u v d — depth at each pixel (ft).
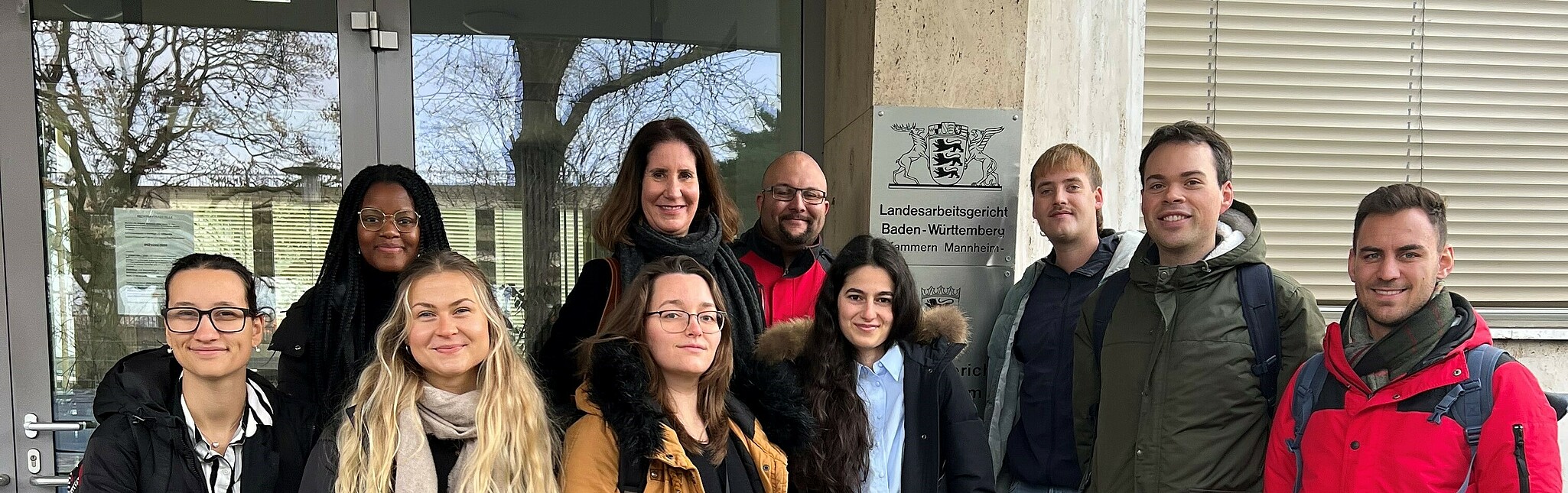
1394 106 13.29
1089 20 11.77
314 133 10.81
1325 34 13.11
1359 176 13.29
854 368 7.36
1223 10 12.94
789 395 6.88
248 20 10.64
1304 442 6.52
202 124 10.62
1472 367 5.86
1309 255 13.29
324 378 7.47
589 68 11.52
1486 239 13.55
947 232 10.21
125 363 6.27
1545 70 13.43
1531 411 5.65
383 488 5.71
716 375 6.59
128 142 10.50
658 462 6.05
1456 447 5.81
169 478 5.85
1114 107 11.87
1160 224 7.33
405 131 11.02
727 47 11.87
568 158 11.51
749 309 8.27
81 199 10.44
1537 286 13.64
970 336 10.20
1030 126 11.62
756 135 12.00
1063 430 8.32
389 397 5.95
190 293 6.01
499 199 11.33
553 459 6.37
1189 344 7.08
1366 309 6.28
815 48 12.05
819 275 9.70
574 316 7.74
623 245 7.93
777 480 6.59
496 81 11.28
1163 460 7.04
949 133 10.16
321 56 10.80
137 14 10.45
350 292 7.79
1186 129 7.37
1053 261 9.15
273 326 10.72
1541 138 13.52
